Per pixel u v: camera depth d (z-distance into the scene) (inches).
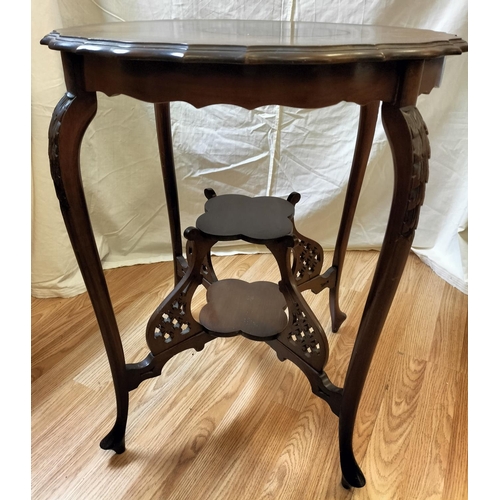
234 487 28.3
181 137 49.1
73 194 22.5
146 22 29.5
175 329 29.3
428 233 53.7
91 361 38.1
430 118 47.4
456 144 48.1
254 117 48.4
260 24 28.9
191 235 26.6
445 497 27.9
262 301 34.2
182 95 19.1
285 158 50.8
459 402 34.8
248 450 30.7
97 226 50.3
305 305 27.7
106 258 52.7
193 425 32.5
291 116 48.5
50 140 21.7
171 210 38.2
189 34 21.2
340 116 48.6
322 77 18.3
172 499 27.5
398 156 20.3
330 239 55.8
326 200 52.4
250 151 50.3
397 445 31.2
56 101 38.7
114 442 29.9
